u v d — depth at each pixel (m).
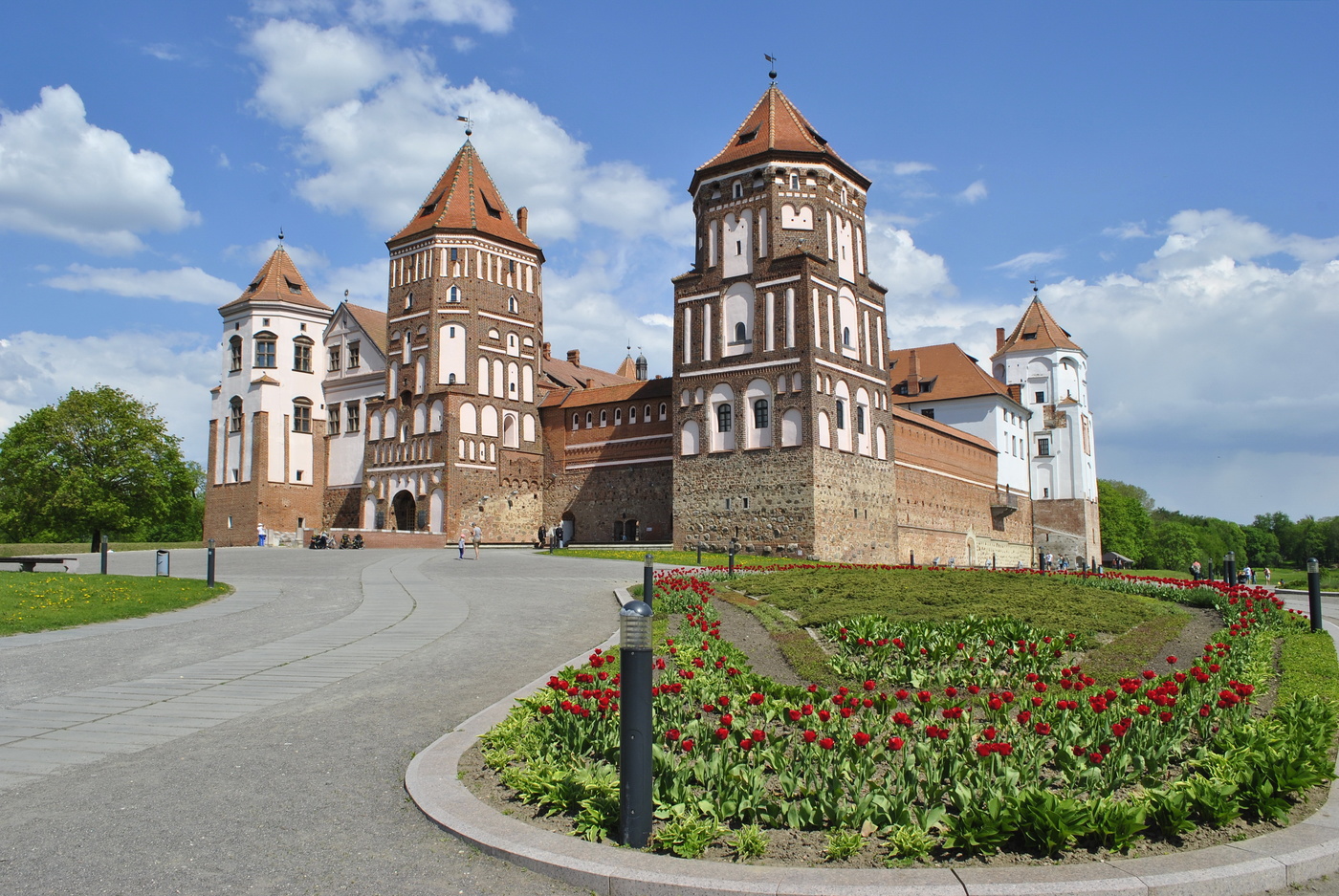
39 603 22.47
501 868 7.06
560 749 9.14
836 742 8.57
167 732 11.19
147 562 42.19
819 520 49.09
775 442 50.34
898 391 84.56
